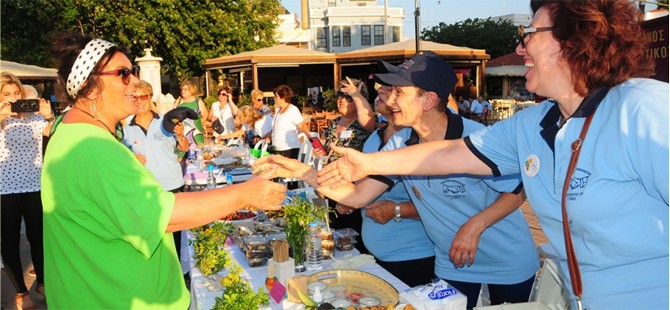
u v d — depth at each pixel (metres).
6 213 4.04
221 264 2.48
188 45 21.94
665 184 1.26
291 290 2.16
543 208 1.61
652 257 1.42
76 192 1.66
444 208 2.49
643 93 1.34
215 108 10.90
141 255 1.76
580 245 1.51
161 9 21.23
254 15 24.08
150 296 1.80
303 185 5.16
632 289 1.45
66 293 1.78
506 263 2.53
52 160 1.71
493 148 1.88
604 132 1.39
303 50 18.36
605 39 1.38
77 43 1.78
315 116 15.73
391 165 2.07
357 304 2.08
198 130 7.27
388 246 2.95
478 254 2.53
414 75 2.29
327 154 4.52
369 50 17.02
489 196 2.46
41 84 17.91
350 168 2.12
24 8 20.75
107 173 1.62
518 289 2.57
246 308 1.99
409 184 2.57
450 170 1.97
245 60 17.48
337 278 2.33
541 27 1.48
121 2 21.36
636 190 1.37
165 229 1.65
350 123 4.04
